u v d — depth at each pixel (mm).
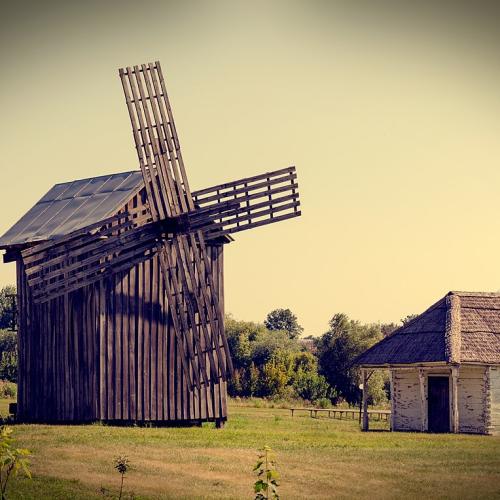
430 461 42781
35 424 54469
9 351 111938
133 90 56031
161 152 56000
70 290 54500
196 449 44719
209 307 55844
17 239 57188
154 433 49938
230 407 75875
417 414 56531
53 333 55906
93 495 36844
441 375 55781
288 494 36938
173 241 55656
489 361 53906
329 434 51750
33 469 40125
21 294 57562
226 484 38312
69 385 55156
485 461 42906
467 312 56594
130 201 56125
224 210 56375
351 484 38500
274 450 44875
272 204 56688
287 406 77812
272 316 178750
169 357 55844
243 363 111875
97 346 54438
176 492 37125
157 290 55750
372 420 66750
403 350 56312
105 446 44938
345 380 86500
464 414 54719
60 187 61094
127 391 54844
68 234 54500
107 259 54781
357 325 87688
